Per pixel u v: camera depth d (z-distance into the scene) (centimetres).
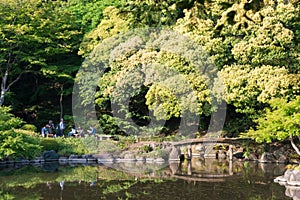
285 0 2188
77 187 1399
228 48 2275
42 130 2455
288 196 1246
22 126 2492
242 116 2483
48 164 2056
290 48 2109
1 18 2542
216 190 1340
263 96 2045
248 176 1633
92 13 2919
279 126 1692
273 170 1808
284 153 2144
